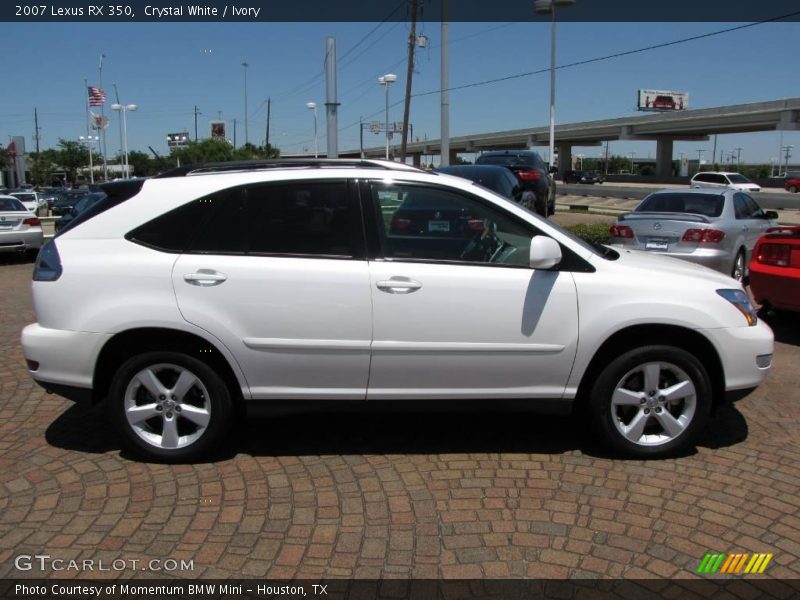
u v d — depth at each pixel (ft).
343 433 15.80
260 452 14.75
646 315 13.70
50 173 253.24
